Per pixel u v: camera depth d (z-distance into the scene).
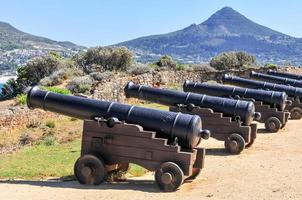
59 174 12.23
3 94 41.03
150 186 10.49
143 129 10.60
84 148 10.84
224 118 15.16
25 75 41.66
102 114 10.98
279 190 9.76
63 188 10.16
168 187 9.96
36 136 19.25
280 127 19.95
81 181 10.64
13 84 41.59
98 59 45.31
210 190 9.97
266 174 11.53
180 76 39.56
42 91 11.74
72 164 13.44
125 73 38.94
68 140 18.17
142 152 10.38
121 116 10.80
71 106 11.30
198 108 15.45
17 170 12.80
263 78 29.69
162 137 10.54
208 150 15.48
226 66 53.53
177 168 9.91
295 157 14.03
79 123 22.20
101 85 28.77
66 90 28.52
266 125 19.81
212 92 19.67
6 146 17.88
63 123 22.38
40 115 22.23
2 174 12.33
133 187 10.34
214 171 12.10
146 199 9.18
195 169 11.10
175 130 10.35
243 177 11.23
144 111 10.72
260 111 20.08
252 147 16.00
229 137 14.93
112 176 11.08
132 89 16.16
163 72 37.81
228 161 13.54
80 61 45.38
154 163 10.29
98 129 10.73
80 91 30.25
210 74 42.22
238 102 15.41
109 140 10.62
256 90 20.39
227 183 10.59
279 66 51.50
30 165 13.54
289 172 11.72
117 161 10.60
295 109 24.28
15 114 20.94
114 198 9.23
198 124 10.44
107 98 27.88
